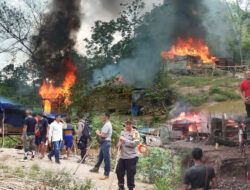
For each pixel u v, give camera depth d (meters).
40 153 11.92
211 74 27.92
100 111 19.67
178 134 15.48
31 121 10.33
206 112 15.34
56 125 10.26
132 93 21.61
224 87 21.55
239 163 11.73
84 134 11.25
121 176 7.28
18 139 16.91
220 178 11.59
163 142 14.49
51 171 8.15
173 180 8.80
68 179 7.68
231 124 14.23
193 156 4.60
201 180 4.44
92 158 12.70
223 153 12.16
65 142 11.77
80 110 19.64
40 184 7.05
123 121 16.52
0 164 8.74
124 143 7.20
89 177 8.65
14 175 7.57
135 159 7.19
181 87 21.77
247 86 7.93
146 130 16.81
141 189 8.41
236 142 13.05
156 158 9.86
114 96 20.83
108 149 8.78
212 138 13.78
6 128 16.86
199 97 18.92
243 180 11.00
